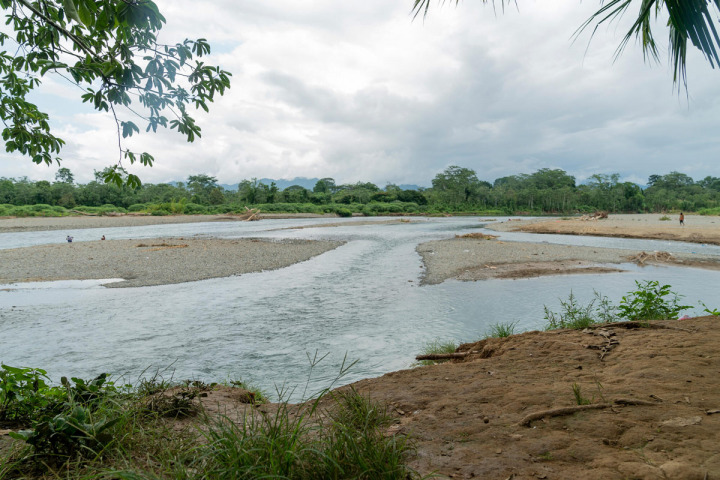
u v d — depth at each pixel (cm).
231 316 1024
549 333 477
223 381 624
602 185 11369
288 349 784
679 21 222
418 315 1020
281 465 176
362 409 268
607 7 243
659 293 597
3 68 333
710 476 161
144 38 279
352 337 852
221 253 2261
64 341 836
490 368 367
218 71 294
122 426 220
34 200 7669
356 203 10244
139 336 868
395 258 2106
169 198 8875
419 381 349
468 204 10706
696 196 10531
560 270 1692
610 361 348
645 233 3275
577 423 225
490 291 1311
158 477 166
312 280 1515
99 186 8200
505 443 212
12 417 268
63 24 294
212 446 189
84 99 275
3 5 269
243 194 9612
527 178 13512
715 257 2050
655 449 189
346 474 179
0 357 746
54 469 190
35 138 339
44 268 1753
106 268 1761
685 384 271
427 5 288
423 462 199
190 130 296
